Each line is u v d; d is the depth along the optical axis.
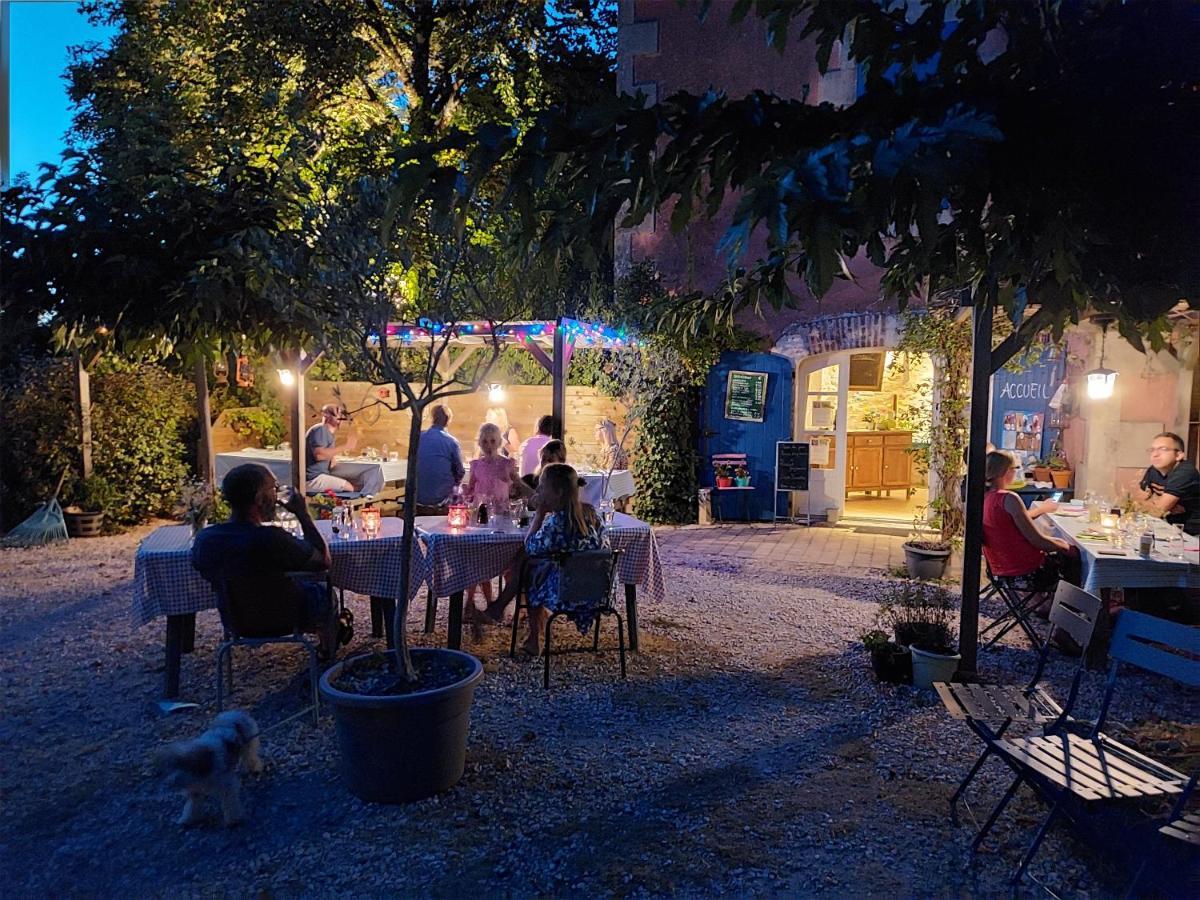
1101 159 2.28
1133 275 2.49
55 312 6.59
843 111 2.25
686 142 2.17
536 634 5.73
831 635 6.35
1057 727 3.61
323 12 14.64
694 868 3.23
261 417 12.68
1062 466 10.22
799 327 11.55
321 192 3.51
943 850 3.38
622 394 11.98
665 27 11.70
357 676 3.88
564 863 3.26
